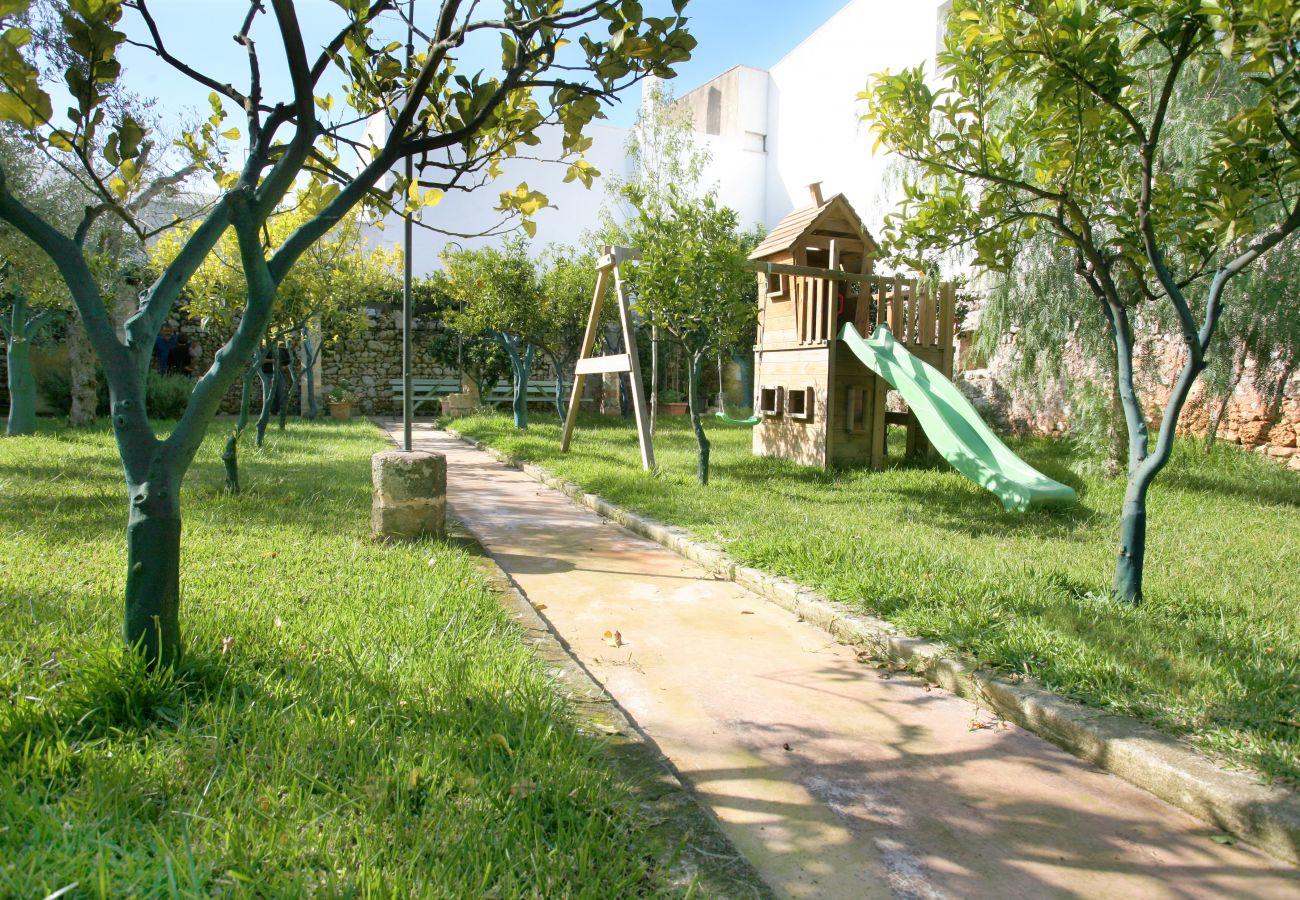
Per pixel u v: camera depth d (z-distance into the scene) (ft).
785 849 7.66
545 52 9.11
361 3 9.10
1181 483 28.19
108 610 11.30
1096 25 11.87
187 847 5.50
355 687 9.07
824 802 8.54
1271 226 25.20
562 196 81.71
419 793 7.21
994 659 11.53
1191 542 19.67
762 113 86.48
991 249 15.24
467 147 10.70
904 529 20.53
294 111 9.19
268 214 8.98
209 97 12.25
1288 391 31.58
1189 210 13.99
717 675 11.99
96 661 8.44
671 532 20.53
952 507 24.20
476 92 9.27
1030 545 19.10
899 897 7.00
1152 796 8.81
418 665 10.06
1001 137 16.49
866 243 34.73
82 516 18.43
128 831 6.22
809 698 11.23
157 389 54.29
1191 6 10.49
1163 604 14.03
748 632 13.94
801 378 33.76
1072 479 28.84
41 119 8.10
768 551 17.43
